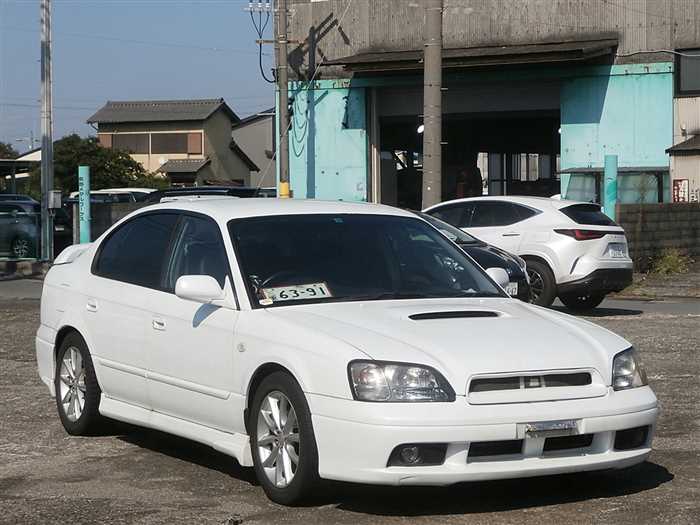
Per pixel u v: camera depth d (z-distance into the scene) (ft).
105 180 206.28
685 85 100.73
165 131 231.71
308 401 19.86
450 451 19.01
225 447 22.15
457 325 20.92
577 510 20.18
